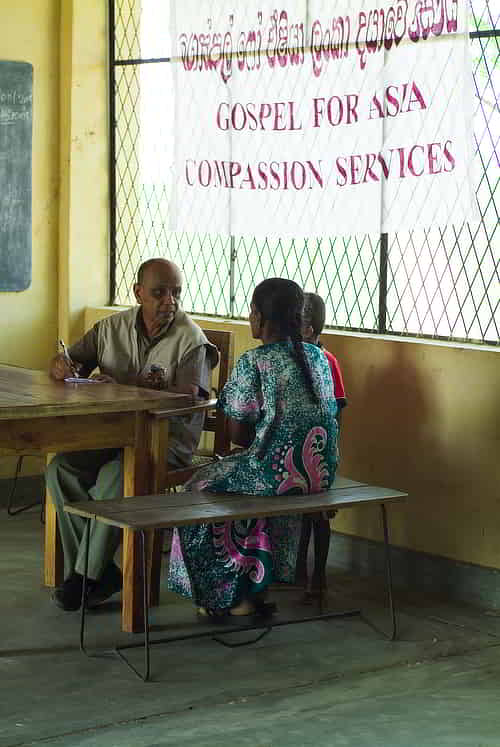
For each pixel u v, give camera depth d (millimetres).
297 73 5465
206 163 5938
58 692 3811
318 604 4824
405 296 5309
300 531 4527
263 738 3422
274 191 5637
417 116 4980
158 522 3865
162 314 4934
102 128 6688
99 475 4598
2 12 6359
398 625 4586
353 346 5312
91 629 4445
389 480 5203
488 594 4852
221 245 6188
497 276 4945
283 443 4336
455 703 3750
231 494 4355
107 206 6754
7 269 6523
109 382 4703
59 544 4934
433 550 5047
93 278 6746
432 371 5000
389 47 5059
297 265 5789
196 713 3639
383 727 3520
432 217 4957
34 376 4773
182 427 4895
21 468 6594
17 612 4625
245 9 5664
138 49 6578
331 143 5352
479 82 4953
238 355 5914
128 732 3473
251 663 4113
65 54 6547
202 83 5906
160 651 4219
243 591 4488
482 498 4859
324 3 5316
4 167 6441
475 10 4953
